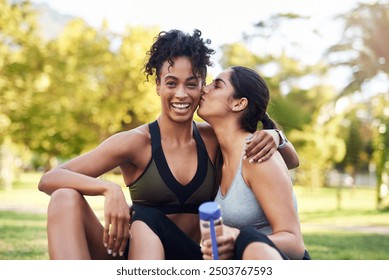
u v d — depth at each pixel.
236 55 27.88
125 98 24.17
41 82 22.95
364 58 25.44
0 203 17.61
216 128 2.93
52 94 23.28
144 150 2.94
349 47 25.88
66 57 23.55
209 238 2.26
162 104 2.97
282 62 27.19
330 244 9.85
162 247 2.59
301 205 20.56
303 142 26.52
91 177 2.67
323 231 12.23
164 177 2.92
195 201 2.97
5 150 25.52
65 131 24.09
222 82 2.91
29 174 40.03
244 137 2.85
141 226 2.63
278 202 2.55
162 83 2.92
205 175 2.97
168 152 2.95
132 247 2.58
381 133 20.95
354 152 26.28
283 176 2.60
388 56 25.08
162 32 3.00
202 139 3.05
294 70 27.02
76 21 23.92
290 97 26.80
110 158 2.85
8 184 25.05
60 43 23.55
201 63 2.92
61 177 2.66
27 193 22.45
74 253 2.41
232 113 2.89
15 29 22.20
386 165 20.19
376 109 25.45
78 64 23.44
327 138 26.36
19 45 22.72
